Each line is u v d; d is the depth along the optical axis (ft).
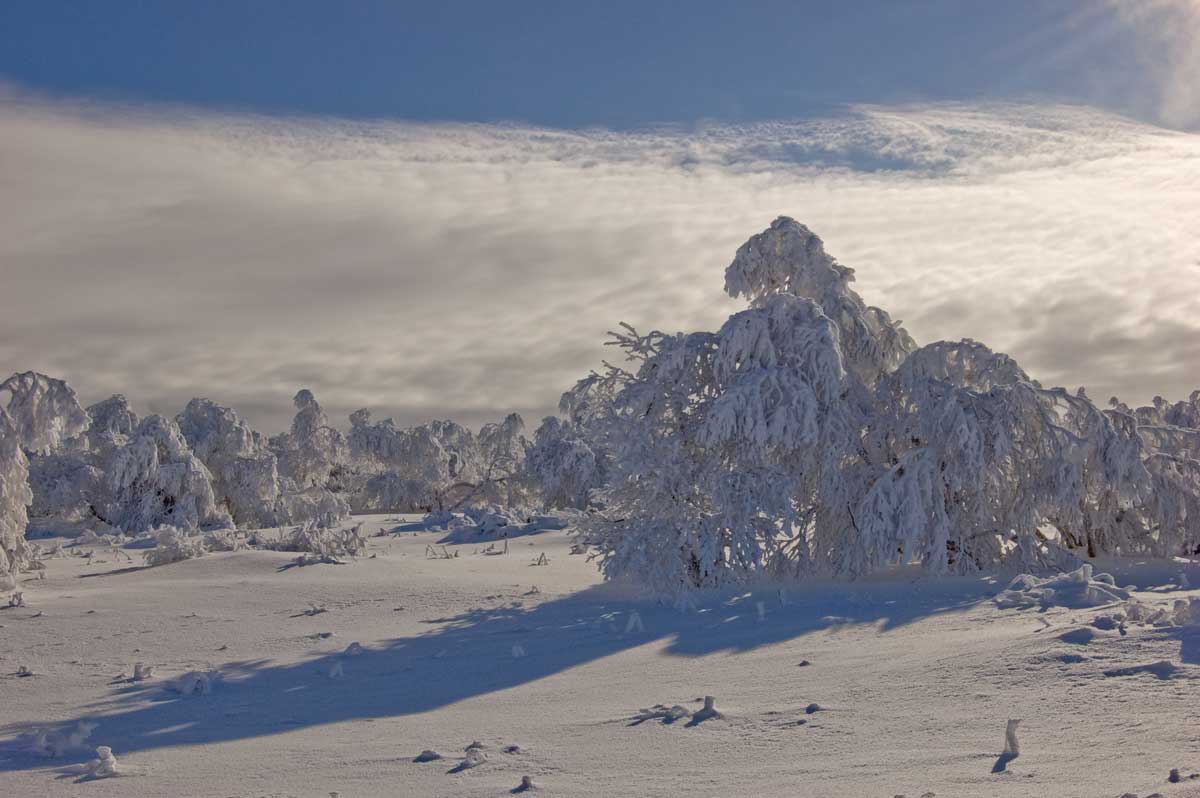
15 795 24.32
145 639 52.90
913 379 75.20
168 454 167.22
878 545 68.80
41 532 156.04
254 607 63.46
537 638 50.01
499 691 36.35
